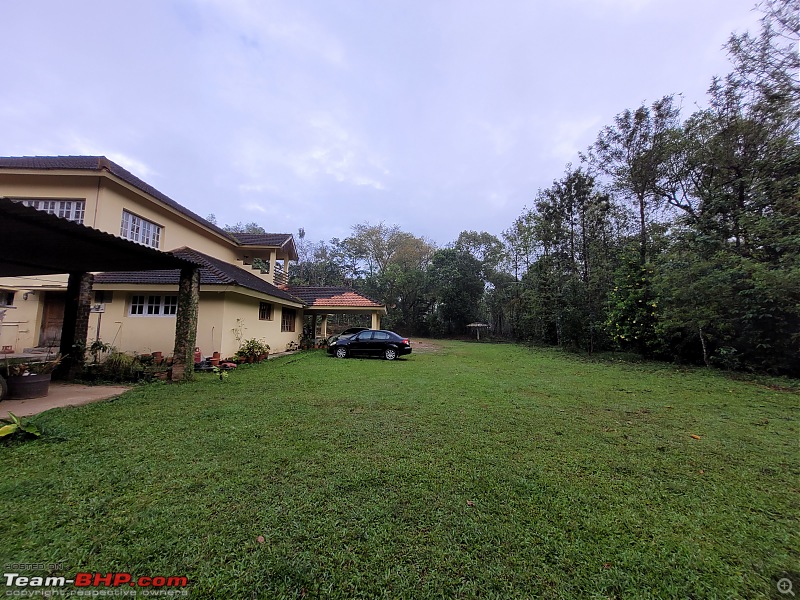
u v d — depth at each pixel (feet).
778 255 32.24
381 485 9.71
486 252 116.37
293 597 5.83
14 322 37.68
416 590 6.02
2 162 33.76
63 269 25.72
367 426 15.11
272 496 8.95
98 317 35.12
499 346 75.97
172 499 8.71
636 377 31.55
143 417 15.88
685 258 38.99
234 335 37.37
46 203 32.83
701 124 42.11
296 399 20.01
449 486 9.75
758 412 19.10
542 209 74.23
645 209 53.88
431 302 116.26
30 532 7.29
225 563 6.53
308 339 60.18
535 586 6.17
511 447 12.99
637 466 11.51
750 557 7.04
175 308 35.68
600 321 55.72
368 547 7.06
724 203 37.73
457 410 18.20
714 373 33.60
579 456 12.27
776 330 31.14
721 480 10.59
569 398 22.00
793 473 11.18
